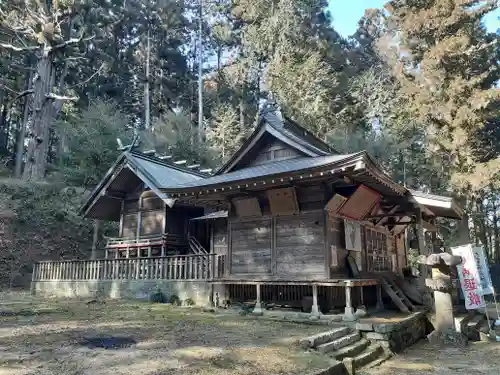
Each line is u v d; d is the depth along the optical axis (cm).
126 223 1933
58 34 3067
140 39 4453
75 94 4025
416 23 2638
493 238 3891
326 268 1092
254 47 3691
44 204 2758
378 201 1333
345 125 3084
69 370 531
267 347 718
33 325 895
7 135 4469
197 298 1355
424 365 816
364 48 4331
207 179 1321
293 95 3033
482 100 2316
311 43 3547
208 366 576
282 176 1054
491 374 746
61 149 3466
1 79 3612
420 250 1326
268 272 1195
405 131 2952
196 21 4744
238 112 3994
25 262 2288
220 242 1802
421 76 2642
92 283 1652
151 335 799
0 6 2964
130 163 1764
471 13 2475
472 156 2439
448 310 1091
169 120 3309
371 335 915
